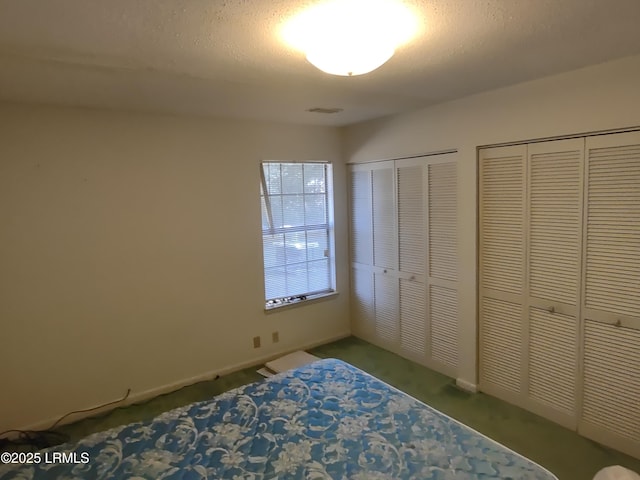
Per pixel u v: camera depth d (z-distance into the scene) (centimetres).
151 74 210
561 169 249
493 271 295
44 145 268
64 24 150
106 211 293
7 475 170
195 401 311
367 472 164
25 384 273
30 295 271
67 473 171
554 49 194
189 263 330
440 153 319
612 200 229
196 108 294
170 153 315
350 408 210
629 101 214
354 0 137
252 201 357
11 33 157
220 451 181
